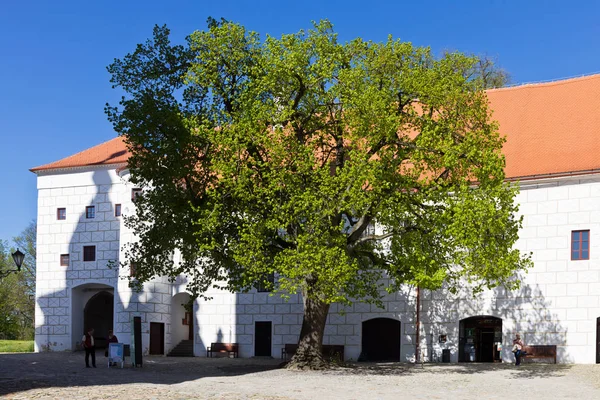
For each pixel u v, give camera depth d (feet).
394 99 109.40
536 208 124.16
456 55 112.27
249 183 105.29
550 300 121.29
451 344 128.67
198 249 111.65
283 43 109.09
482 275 99.86
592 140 126.11
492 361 127.34
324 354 137.28
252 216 105.19
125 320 150.51
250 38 111.45
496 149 112.27
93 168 165.17
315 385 88.53
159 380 93.09
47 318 166.50
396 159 105.91
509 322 124.16
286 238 106.63
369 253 114.93
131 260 115.03
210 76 108.78
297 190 102.58
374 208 104.32
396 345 134.00
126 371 107.65
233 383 90.12
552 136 130.82
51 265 167.22
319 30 110.42
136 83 109.70
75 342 165.07
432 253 106.93
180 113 107.55
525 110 138.82
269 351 146.72
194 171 109.29
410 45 109.19
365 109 102.42
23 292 244.22
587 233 119.85
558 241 121.80
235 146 102.94
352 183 102.53
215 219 102.37
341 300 100.68
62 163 169.27
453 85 108.68
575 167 121.90
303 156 104.01
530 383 93.04
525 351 121.08
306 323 113.39
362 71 107.65
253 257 103.45
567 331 119.65
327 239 101.81
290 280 103.50
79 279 164.14
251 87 108.37
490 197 100.68
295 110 108.47
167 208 109.50
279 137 104.37
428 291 131.44
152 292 151.74
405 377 99.30
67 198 167.32
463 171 103.50
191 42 111.24
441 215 103.55
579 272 119.55
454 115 107.04
